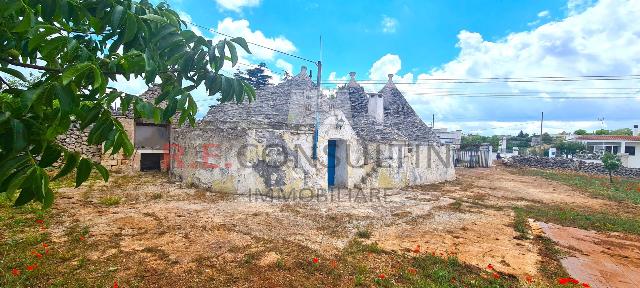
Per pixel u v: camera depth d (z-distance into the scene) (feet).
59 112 4.63
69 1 5.41
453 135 138.41
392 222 30.09
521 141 203.41
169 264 18.37
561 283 17.83
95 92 5.23
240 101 6.66
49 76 5.21
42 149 4.67
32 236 21.34
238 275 17.47
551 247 23.89
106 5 5.56
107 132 4.94
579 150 141.69
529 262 20.84
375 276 18.08
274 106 49.73
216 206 33.45
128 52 5.47
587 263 20.97
